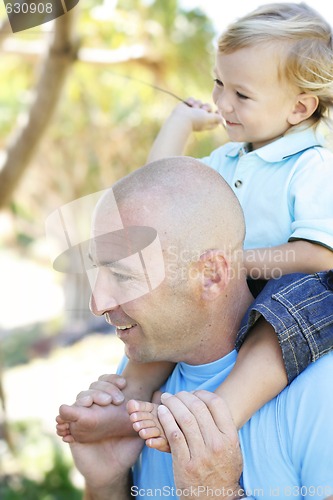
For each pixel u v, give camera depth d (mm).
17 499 4480
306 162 1618
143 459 1528
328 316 1353
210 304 1362
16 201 6266
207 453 1254
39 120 3822
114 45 4445
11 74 5172
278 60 1625
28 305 8594
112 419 1469
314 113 1701
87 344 7828
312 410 1306
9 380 7016
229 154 1811
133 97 5117
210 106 2010
